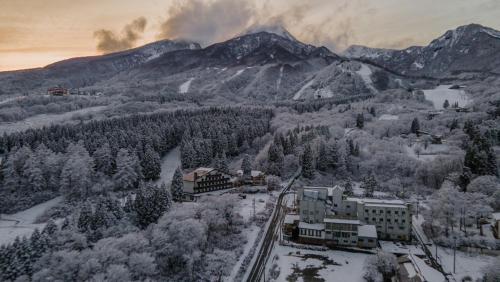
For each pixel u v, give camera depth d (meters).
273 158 194.50
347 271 98.19
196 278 95.88
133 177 172.25
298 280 93.62
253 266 100.94
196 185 155.50
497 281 84.31
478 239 109.81
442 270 96.81
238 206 133.75
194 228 102.06
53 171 169.12
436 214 120.56
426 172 171.38
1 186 160.38
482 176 140.50
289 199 154.75
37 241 92.50
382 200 126.94
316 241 114.56
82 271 82.56
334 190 128.00
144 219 118.25
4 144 197.38
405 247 111.88
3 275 84.81
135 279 88.25
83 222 110.12
